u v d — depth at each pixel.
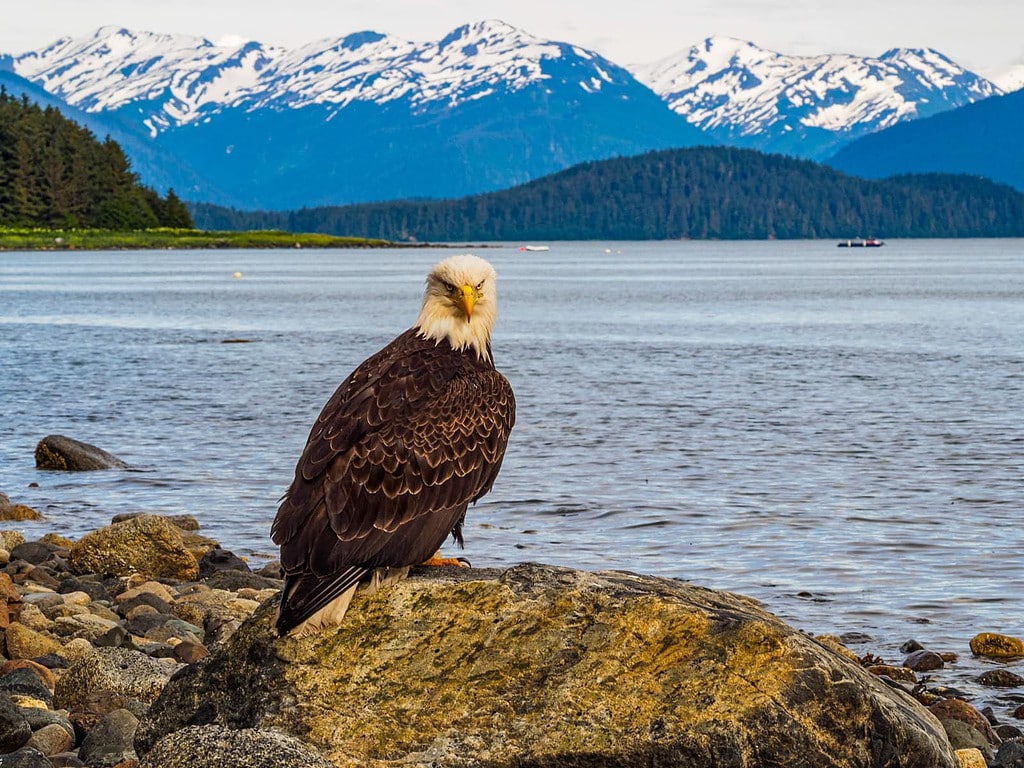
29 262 172.62
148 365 44.50
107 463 24.39
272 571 15.90
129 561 15.41
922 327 64.69
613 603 7.23
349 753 7.02
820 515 19.94
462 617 7.34
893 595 15.23
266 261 196.38
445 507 7.11
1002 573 16.28
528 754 6.85
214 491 22.12
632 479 23.12
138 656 9.95
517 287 116.81
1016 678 12.05
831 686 6.83
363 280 129.38
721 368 44.31
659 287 116.06
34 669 10.28
